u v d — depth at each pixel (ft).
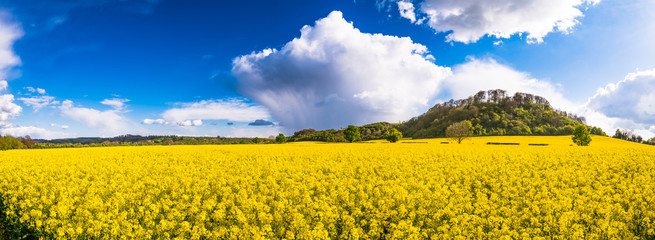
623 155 85.25
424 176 50.98
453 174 52.90
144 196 38.42
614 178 49.24
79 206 32.65
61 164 74.49
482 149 112.37
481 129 443.73
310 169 59.41
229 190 39.58
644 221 26.48
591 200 33.65
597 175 55.47
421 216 29.68
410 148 121.19
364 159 79.46
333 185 43.04
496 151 100.53
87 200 34.91
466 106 602.85
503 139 280.72
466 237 24.72
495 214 28.99
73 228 27.12
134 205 34.81
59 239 26.13
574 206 32.32
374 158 81.15
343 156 86.38
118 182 47.78
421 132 502.38
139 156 97.30
